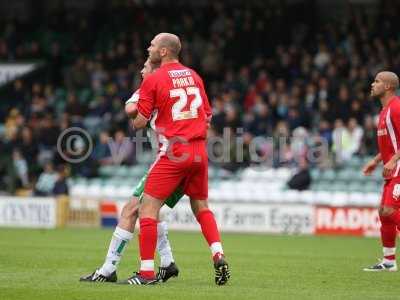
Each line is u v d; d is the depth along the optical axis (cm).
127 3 9262
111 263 2861
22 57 9162
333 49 7988
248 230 6269
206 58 8162
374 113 7044
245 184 6769
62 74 9038
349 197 6481
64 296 2506
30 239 5178
